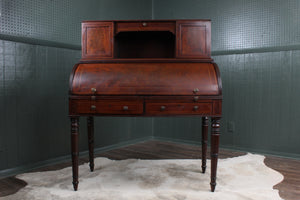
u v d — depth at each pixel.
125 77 2.14
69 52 3.10
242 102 3.52
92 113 2.12
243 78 3.50
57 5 2.94
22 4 2.62
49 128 2.93
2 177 2.51
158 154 3.37
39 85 2.82
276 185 2.29
